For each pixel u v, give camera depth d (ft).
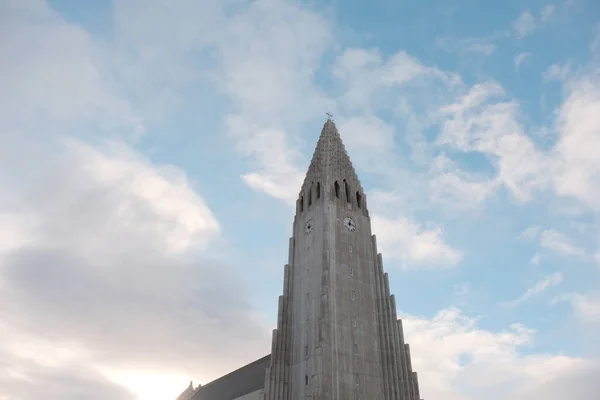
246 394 277.44
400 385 220.64
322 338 207.92
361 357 219.20
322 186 266.98
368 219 274.16
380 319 239.71
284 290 245.45
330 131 305.73
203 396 352.49
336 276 232.73
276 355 222.48
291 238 266.57
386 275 252.21
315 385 197.26
